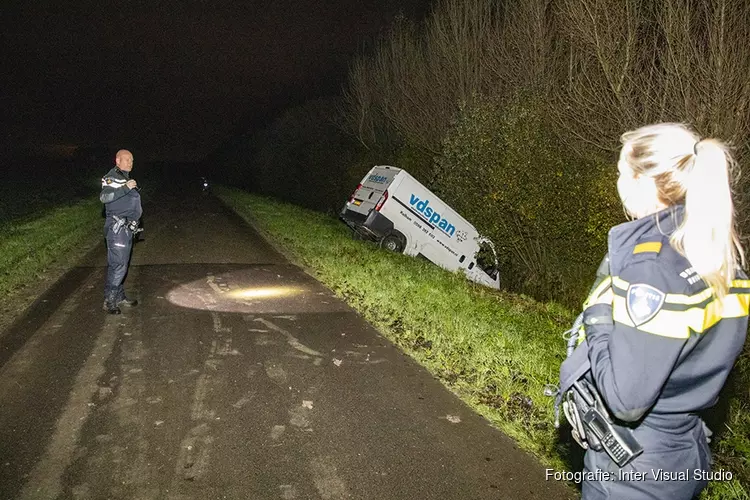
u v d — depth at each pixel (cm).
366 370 559
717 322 169
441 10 1581
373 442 420
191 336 647
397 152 1886
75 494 347
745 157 730
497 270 1302
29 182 3138
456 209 1397
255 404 478
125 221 719
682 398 172
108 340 625
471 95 1429
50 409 458
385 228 1330
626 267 173
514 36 1261
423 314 734
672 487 177
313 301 823
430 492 361
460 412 472
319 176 2556
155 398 483
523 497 357
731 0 734
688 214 168
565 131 1037
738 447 408
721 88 736
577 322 204
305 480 370
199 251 1251
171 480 365
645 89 877
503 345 616
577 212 993
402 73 1738
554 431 426
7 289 830
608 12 889
